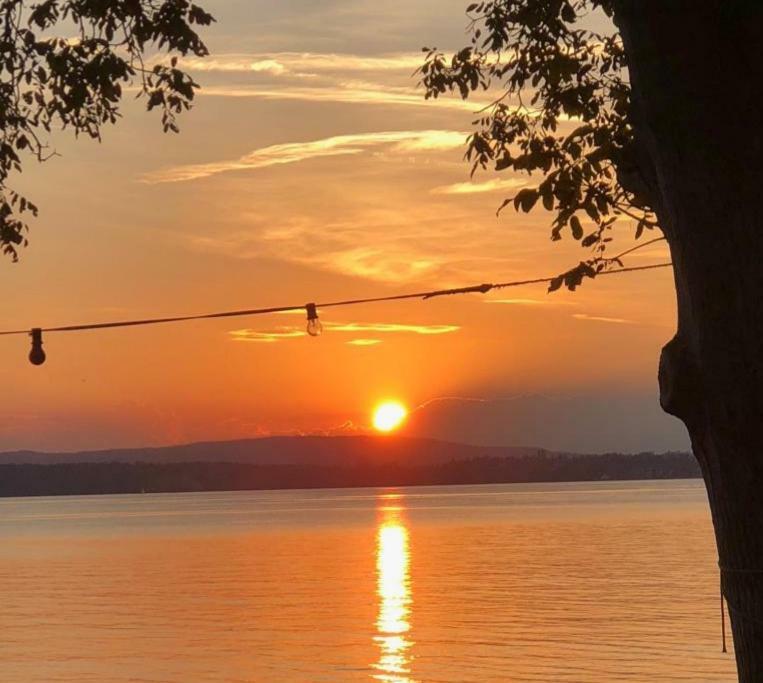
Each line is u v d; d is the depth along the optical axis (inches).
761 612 259.4
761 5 242.1
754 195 246.4
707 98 245.3
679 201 255.0
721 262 250.2
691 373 262.4
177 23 415.5
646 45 248.5
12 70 424.2
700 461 270.4
